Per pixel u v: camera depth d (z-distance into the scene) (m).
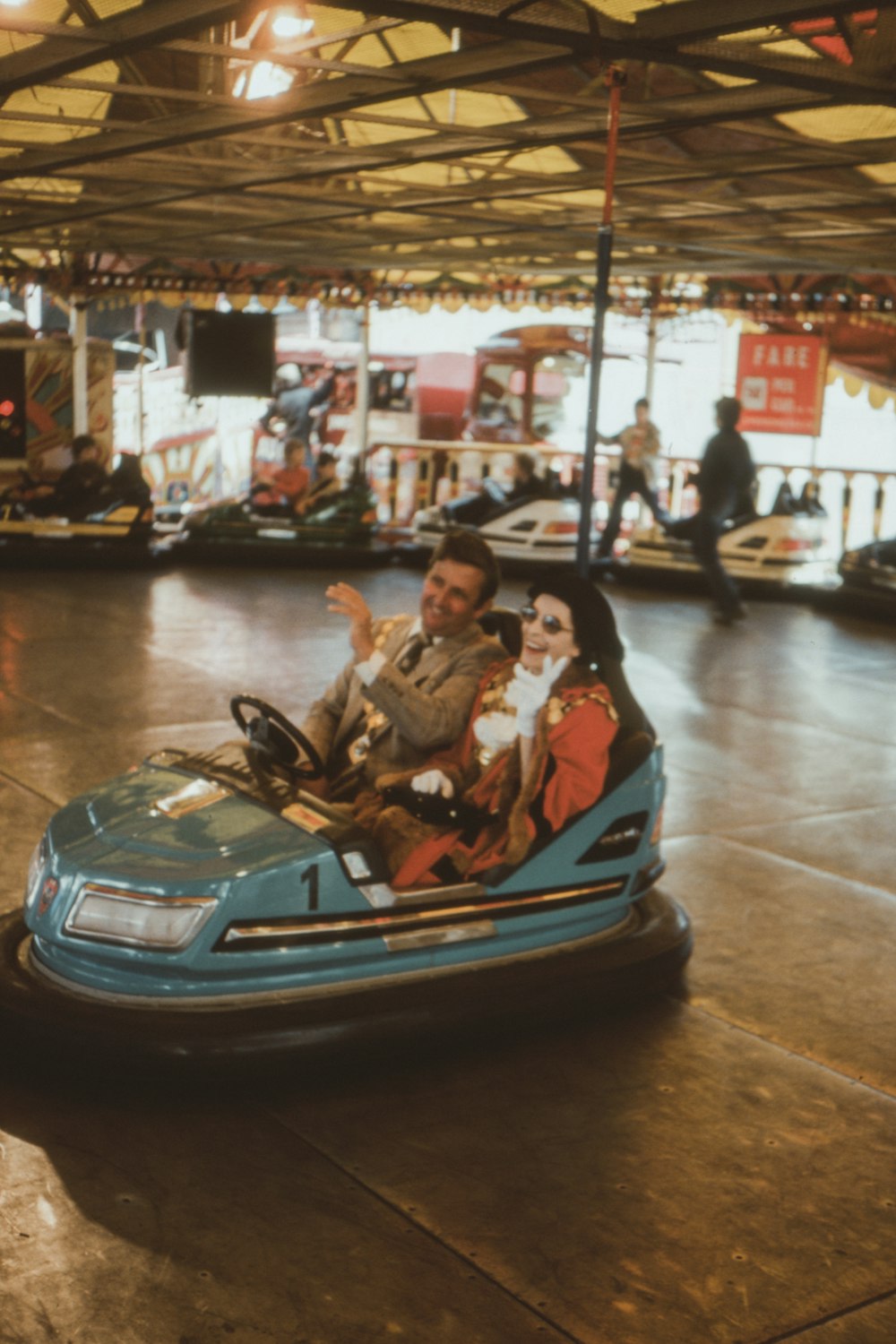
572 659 3.20
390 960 3.08
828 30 3.50
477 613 3.35
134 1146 2.69
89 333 16.98
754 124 4.92
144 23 3.63
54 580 9.93
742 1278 2.40
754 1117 2.95
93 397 13.23
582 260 10.27
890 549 9.69
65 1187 2.54
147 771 3.36
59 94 4.91
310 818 3.04
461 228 8.51
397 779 3.22
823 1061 3.21
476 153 5.59
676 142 5.34
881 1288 2.39
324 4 3.23
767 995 3.55
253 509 11.32
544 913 3.29
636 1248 2.47
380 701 3.14
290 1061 2.87
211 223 8.81
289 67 4.21
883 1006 3.52
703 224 7.62
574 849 3.30
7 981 2.94
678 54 3.59
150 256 12.41
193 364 12.47
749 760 5.86
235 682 6.82
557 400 15.12
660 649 8.20
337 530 11.11
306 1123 2.82
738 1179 2.71
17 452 12.95
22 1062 2.90
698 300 11.21
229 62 4.25
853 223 7.29
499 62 3.88
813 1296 2.36
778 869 4.53
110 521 10.54
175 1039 2.80
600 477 13.88
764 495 12.36
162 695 6.48
